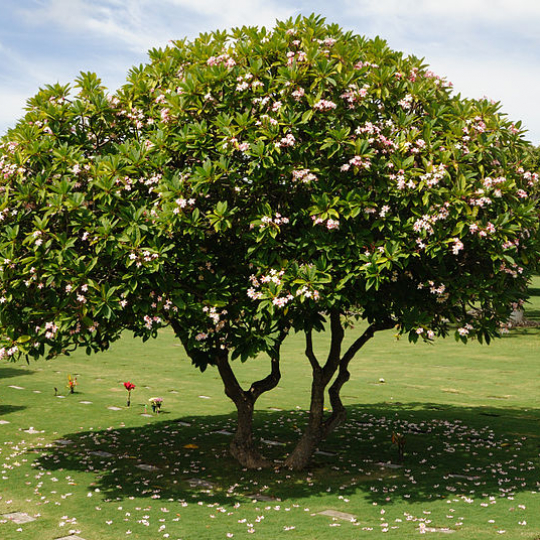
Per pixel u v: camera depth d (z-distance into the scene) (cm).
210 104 1213
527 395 2267
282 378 2631
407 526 1062
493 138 1205
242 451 1430
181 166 1241
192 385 2469
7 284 1162
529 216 1174
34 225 1212
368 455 1517
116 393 2295
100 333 1250
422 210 1131
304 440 1420
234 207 1164
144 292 1163
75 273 1144
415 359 3075
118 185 1191
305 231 1161
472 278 1204
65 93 1352
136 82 1345
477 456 1495
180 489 1278
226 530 1052
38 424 1819
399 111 1200
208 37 1345
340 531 1041
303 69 1152
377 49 1285
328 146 1105
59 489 1272
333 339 1434
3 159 1238
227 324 1245
